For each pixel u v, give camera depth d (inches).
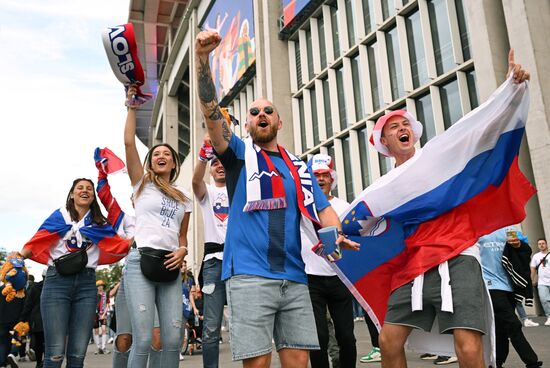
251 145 109.0
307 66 868.6
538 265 406.0
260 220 102.7
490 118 122.6
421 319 115.9
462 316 106.3
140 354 140.8
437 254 113.0
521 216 121.3
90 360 396.5
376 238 138.3
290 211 105.4
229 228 105.7
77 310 166.1
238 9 1056.8
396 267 135.2
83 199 173.9
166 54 1804.9
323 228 105.2
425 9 593.9
